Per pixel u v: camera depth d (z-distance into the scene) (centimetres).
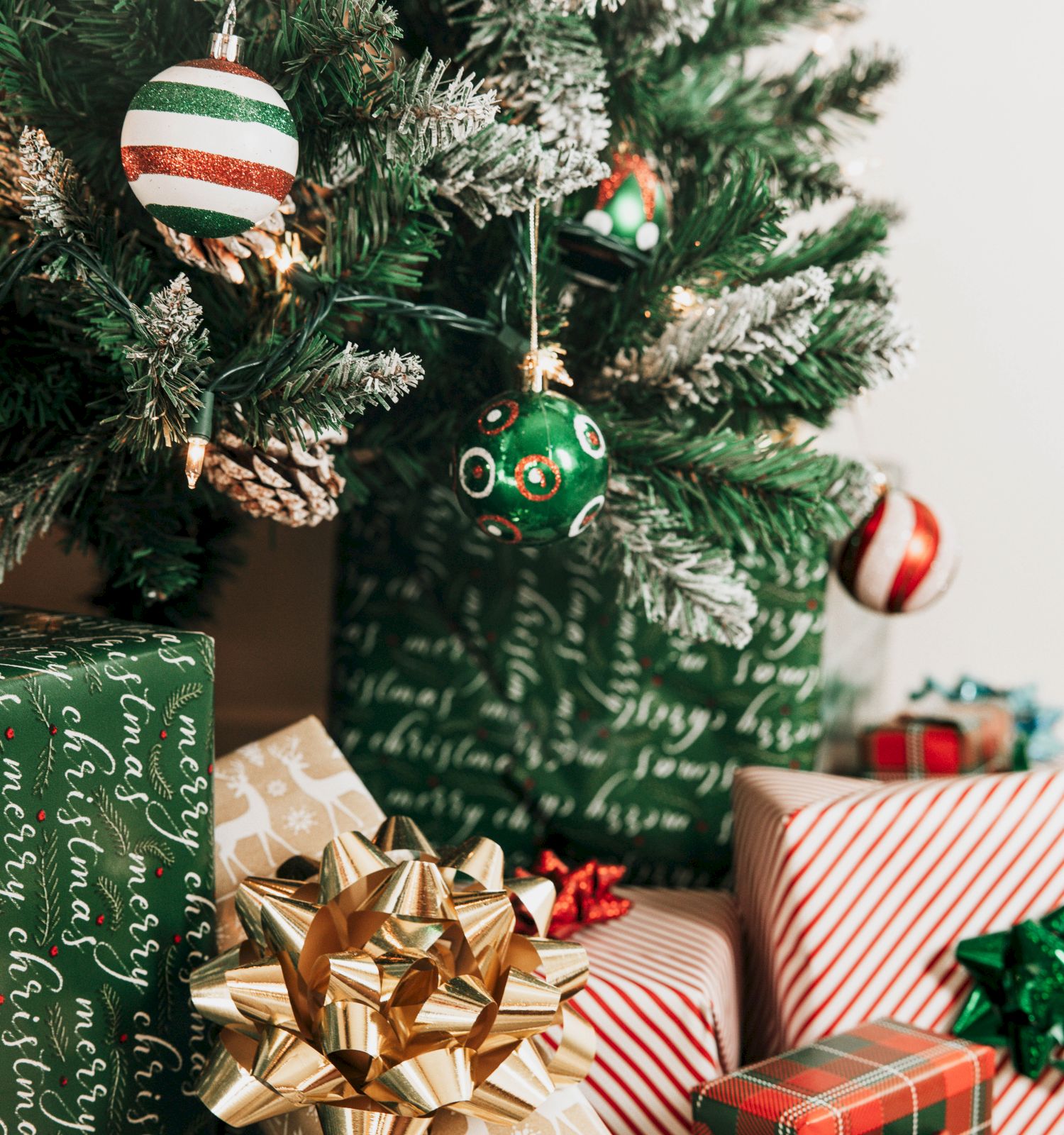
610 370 89
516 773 103
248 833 85
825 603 104
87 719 76
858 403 115
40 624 81
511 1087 78
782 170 95
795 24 97
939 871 90
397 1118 76
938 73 116
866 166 106
